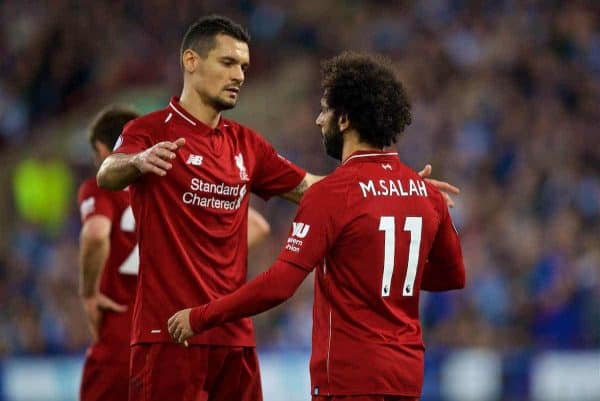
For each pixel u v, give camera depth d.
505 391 42.62
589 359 43.09
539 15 70.62
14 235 61.03
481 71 67.44
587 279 50.66
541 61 67.75
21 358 42.81
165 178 19.86
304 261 18.36
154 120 20.19
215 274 20.19
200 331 18.69
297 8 76.25
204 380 20.36
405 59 69.69
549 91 65.75
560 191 57.34
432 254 20.06
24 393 42.50
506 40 69.38
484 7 72.00
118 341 24.50
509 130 61.94
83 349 47.41
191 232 19.98
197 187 19.95
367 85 19.09
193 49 20.25
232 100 20.28
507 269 52.25
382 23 73.25
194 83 20.27
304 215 18.55
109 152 24.55
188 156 19.92
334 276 18.80
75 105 74.00
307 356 42.84
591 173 59.31
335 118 19.31
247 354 21.14
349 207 18.52
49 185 63.16
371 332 18.55
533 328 49.12
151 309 20.03
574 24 69.62
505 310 49.84
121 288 24.53
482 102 63.97
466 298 49.62
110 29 76.62
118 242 24.48
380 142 19.28
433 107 64.44
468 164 59.66
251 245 24.50
